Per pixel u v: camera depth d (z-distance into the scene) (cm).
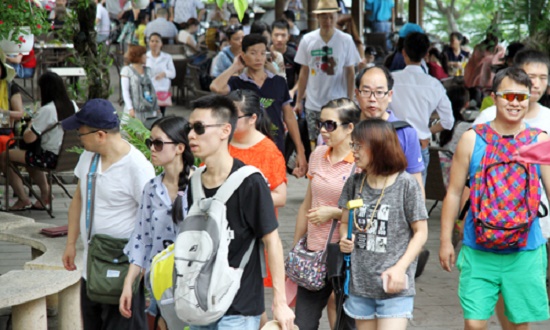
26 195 1373
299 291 693
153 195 636
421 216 621
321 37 1359
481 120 786
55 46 2152
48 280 751
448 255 673
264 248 559
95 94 1061
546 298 666
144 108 1747
